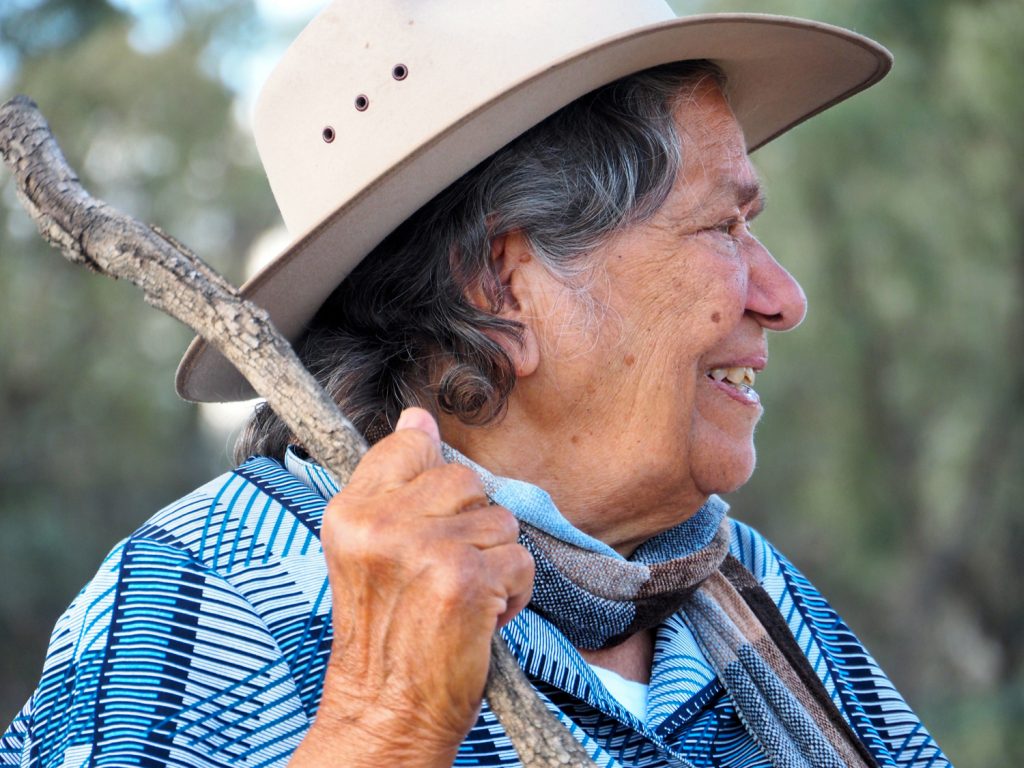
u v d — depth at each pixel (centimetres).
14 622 988
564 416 146
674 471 146
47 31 1102
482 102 136
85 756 117
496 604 103
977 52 798
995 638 930
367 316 152
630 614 142
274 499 137
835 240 857
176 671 122
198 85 1102
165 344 1105
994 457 908
